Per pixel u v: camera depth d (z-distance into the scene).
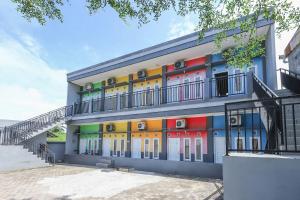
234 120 10.64
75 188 9.23
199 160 12.65
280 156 3.83
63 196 8.04
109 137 17.52
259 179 3.77
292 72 11.98
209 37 11.52
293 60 13.98
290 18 7.06
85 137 19.27
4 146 13.67
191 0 7.04
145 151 15.12
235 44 11.36
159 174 12.57
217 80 12.13
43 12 7.12
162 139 14.23
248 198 3.83
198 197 7.73
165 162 13.12
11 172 13.20
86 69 18.31
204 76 13.06
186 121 13.34
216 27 7.75
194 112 11.48
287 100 7.81
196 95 12.98
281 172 3.59
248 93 9.45
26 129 16.02
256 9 7.16
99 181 10.64
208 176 11.41
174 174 12.52
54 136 27.00
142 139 15.44
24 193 8.44
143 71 15.73
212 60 12.73
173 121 14.05
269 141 5.08
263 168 3.75
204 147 12.55
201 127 12.82
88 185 9.77
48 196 8.03
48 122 17.19
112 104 17.28
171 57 13.73
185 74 13.92
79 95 20.66
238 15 7.39
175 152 13.70
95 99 18.36
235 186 4.00
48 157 17.42
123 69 16.19
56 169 14.44
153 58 14.01
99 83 19.28
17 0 6.81
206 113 11.05
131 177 11.65
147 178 11.34
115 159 15.51
